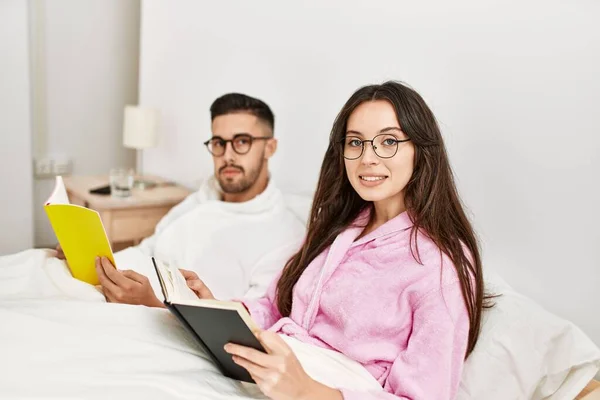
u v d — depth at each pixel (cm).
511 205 140
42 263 133
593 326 128
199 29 244
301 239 179
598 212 125
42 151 316
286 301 129
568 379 114
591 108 124
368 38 172
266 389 89
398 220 114
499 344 112
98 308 109
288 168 205
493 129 142
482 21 143
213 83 238
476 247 114
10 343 95
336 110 184
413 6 159
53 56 311
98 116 330
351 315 110
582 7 124
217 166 190
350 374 105
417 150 112
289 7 198
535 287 137
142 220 240
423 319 102
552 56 130
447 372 98
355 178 115
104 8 321
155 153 287
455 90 150
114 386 92
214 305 86
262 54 211
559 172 131
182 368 100
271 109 210
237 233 179
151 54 282
